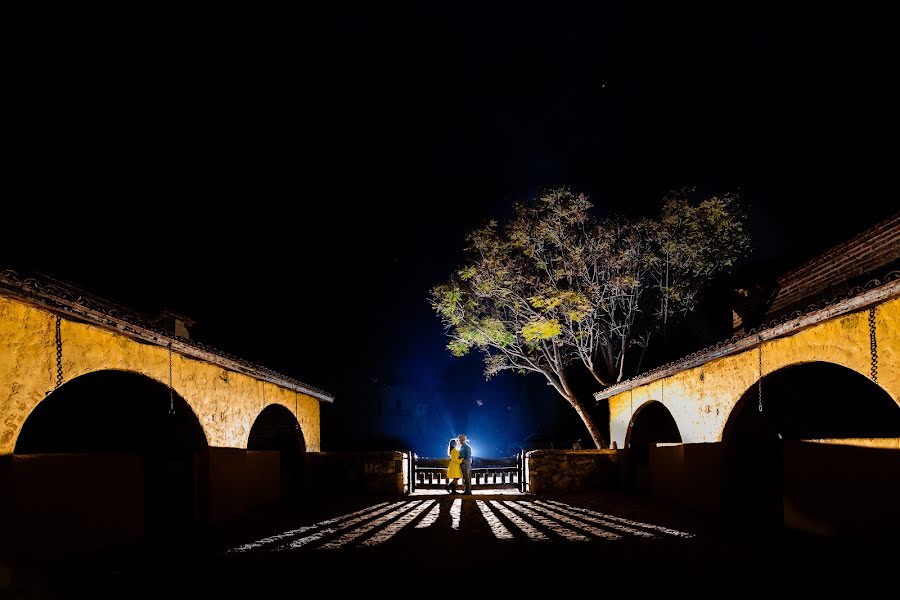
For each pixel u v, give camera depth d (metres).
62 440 12.23
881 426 12.54
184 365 11.07
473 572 6.84
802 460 9.00
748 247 19.03
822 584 6.14
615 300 20.14
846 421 12.80
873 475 7.47
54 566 7.62
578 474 17.36
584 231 19.66
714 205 18.72
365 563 7.41
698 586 6.10
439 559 7.58
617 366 20.98
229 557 8.03
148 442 12.01
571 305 18.70
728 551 7.93
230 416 12.95
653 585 6.16
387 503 15.02
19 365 7.29
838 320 8.30
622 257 19.12
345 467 17.50
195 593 6.19
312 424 18.39
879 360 7.57
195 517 11.09
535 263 19.94
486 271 19.67
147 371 9.85
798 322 8.61
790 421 13.02
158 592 6.27
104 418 12.12
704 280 19.58
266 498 14.46
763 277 17.56
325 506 14.49
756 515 10.59
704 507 11.98
